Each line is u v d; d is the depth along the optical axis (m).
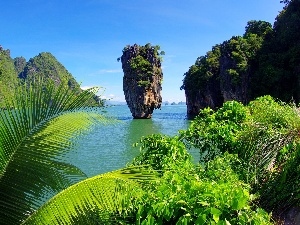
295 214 5.40
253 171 6.27
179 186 4.03
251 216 3.62
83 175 4.07
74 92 3.86
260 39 82.31
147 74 98.31
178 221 3.48
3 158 3.79
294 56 69.56
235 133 8.19
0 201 3.87
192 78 101.88
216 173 5.46
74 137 3.86
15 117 3.76
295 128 6.88
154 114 124.88
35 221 3.62
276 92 71.50
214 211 3.41
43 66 191.50
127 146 31.95
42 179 3.91
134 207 3.94
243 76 78.00
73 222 3.59
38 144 3.84
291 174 5.62
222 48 91.25
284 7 87.56
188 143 8.47
